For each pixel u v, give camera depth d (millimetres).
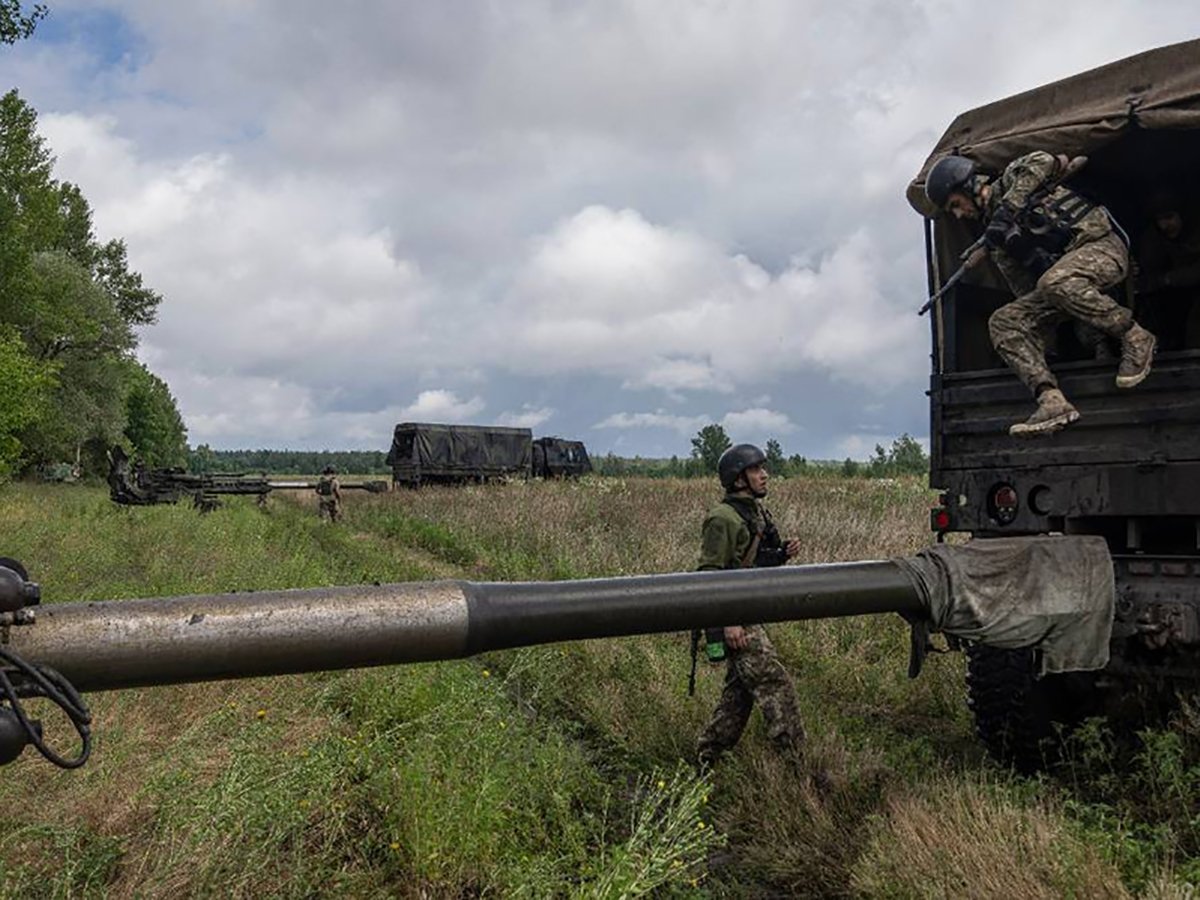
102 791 4246
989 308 5969
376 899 3811
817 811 4461
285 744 4980
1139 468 4734
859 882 3838
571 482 27438
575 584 3084
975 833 3867
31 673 2279
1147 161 5664
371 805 4516
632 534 13945
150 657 2430
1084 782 4898
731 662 5211
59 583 9945
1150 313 5848
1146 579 4609
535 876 3754
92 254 66875
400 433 40625
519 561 12961
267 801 3891
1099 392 4891
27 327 40531
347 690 5906
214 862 3617
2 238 36219
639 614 3158
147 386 88812
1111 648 4676
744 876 4199
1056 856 3572
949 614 3869
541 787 4836
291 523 23844
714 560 5125
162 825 3865
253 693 5703
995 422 5281
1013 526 5184
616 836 4539
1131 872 3588
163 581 9758
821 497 16328
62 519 21406
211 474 30219
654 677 6629
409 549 17516
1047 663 4086
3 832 3943
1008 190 4938
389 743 4953
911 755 5211
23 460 41625
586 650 7352
